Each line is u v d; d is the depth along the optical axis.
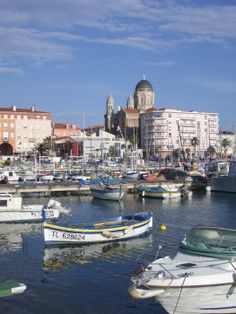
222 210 58.62
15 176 87.50
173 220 49.94
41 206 48.66
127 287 25.22
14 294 24.03
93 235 36.03
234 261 18.30
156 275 17.53
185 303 17.38
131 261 30.83
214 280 17.11
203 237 20.42
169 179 92.06
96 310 21.95
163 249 34.16
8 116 196.50
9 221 47.12
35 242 37.47
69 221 48.22
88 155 179.12
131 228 37.91
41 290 24.80
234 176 79.25
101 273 28.00
